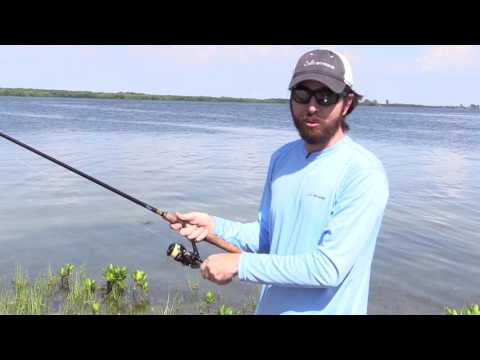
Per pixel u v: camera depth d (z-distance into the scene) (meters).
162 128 39.50
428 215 11.98
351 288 2.23
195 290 6.75
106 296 6.38
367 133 40.50
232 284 7.03
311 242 2.27
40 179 15.33
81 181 15.21
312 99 2.24
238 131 39.16
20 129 32.94
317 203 2.25
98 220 10.58
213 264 2.30
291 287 2.33
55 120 43.56
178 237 9.48
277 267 2.20
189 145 27.19
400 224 11.04
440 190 15.46
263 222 2.74
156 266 7.77
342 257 2.12
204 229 2.84
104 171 17.39
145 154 22.70
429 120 78.69
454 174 18.94
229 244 2.82
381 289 7.19
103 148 24.31
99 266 7.71
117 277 6.45
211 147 26.53
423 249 9.26
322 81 2.20
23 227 9.88
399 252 9.02
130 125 41.56
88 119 47.47
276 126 47.69
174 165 19.52
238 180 16.31
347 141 2.31
